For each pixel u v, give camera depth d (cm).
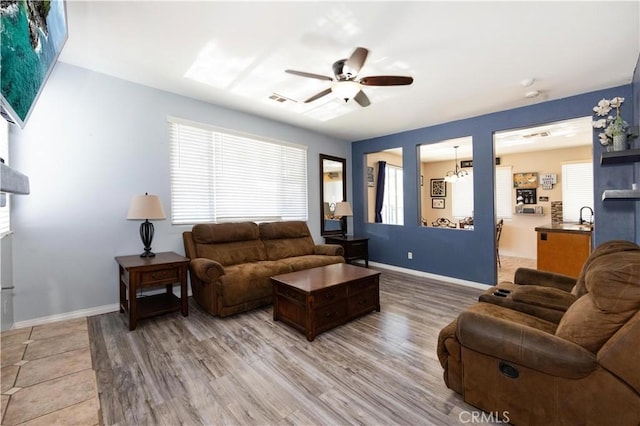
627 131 278
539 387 141
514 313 199
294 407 171
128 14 205
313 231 531
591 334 131
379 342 251
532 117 379
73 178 289
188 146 371
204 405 172
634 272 123
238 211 422
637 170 293
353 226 606
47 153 275
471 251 434
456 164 752
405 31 223
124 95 318
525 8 197
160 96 343
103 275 308
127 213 322
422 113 416
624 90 320
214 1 192
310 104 383
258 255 405
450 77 302
